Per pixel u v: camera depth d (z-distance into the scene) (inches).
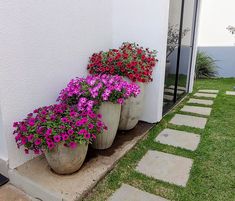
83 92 91.0
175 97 172.6
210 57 305.7
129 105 110.6
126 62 110.3
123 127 117.0
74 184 76.7
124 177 85.5
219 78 298.7
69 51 102.6
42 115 79.0
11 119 81.6
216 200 74.4
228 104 173.2
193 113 154.3
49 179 78.9
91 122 80.7
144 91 120.5
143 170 89.9
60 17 95.0
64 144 73.9
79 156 79.4
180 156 99.9
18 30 79.0
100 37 122.6
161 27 120.1
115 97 91.4
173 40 154.7
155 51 124.4
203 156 99.4
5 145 81.7
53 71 96.0
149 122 134.4
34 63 87.0
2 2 72.7
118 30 131.4
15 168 84.3
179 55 166.6
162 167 91.8
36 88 89.4
